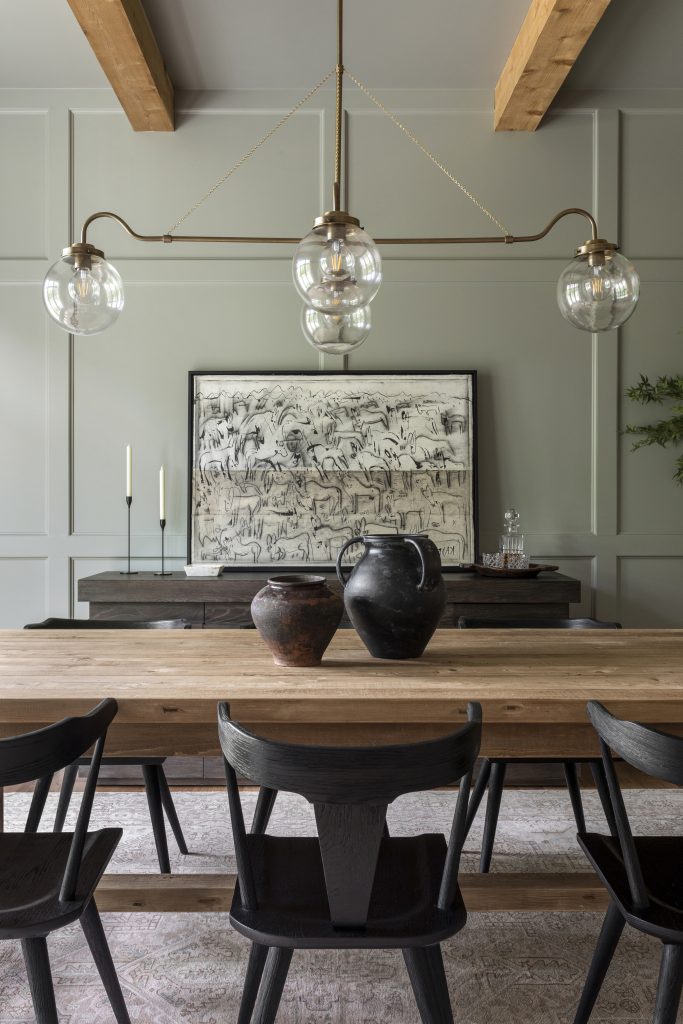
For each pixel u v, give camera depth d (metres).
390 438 4.15
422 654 2.14
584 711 1.70
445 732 1.74
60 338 4.22
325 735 1.73
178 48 3.82
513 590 3.63
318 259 1.91
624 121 4.27
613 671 1.93
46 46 3.82
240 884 1.44
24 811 3.03
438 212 4.23
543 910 1.92
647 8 3.54
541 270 4.25
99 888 1.91
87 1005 1.85
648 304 4.27
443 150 4.23
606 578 4.25
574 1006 1.86
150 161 4.22
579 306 2.28
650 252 4.26
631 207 4.26
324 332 2.07
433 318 4.25
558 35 3.34
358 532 4.18
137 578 3.72
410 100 4.21
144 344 4.24
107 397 4.23
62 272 2.17
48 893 1.51
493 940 2.16
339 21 2.13
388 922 1.40
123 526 4.23
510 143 4.23
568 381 4.26
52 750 1.41
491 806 2.46
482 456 4.25
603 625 2.75
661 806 3.07
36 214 4.23
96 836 1.76
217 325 4.23
